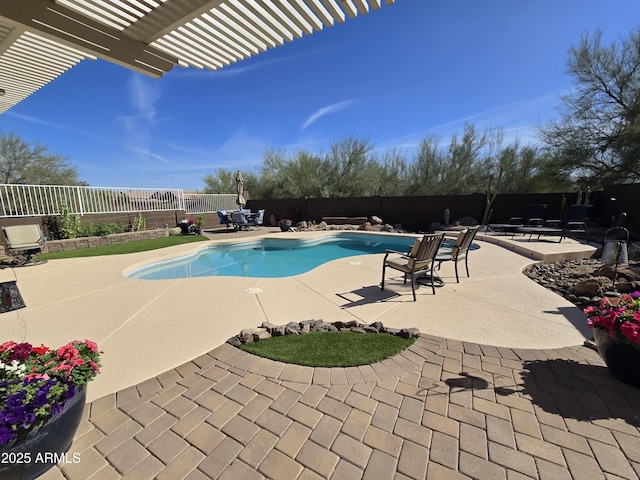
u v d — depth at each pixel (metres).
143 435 1.59
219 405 1.83
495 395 1.88
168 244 9.06
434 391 1.93
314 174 18.67
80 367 1.44
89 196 9.70
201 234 11.62
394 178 17.45
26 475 1.21
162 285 4.59
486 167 14.90
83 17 2.69
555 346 2.53
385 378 2.09
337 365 2.25
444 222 12.29
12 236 6.16
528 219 10.36
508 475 1.32
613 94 10.42
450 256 4.82
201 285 4.57
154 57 3.31
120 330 2.97
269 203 16.48
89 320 3.23
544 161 12.55
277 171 19.23
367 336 2.75
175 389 1.99
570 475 1.32
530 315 3.25
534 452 1.44
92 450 1.48
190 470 1.37
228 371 2.21
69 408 1.34
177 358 2.41
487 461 1.40
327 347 2.53
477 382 2.02
